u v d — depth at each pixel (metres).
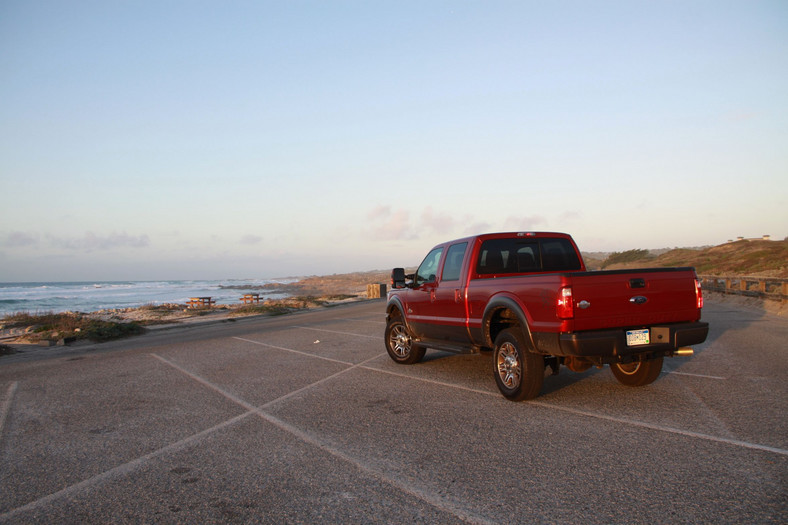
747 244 47.38
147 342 14.67
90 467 4.46
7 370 10.34
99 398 7.20
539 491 3.62
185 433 5.36
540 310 5.71
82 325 18.59
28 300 63.81
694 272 5.95
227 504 3.61
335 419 5.69
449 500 3.54
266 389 7.38
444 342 8.01
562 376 7.64
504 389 6.34
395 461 4.33
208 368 9.38
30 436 5.48
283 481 3.98
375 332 14.87
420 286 8.37
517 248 7.39
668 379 7.11
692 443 4.47
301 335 14.51
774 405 5.57
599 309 5.51
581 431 4.94
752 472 3.80
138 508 3.59
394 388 7.20
